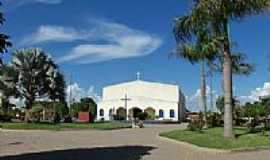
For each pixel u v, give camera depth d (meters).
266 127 37.94
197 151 23.58
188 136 30.91
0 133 41.03
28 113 62.97
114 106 96.69
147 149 24.70
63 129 48.41
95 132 44.03
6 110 66.81
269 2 27.44
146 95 95.31
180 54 30.47
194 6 28.62
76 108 92.88
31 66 60.19
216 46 28.47
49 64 61.41
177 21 29.62
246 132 32.62
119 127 53.66
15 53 59.75
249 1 27.45
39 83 60.91
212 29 28.83
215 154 22.09
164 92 95.44
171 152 23.05
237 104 51.53
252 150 23.50
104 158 20.31
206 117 42.41
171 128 53.12
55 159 19.95
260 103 48.91
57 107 69.44
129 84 96.12
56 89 61.84
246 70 35.59
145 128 53.81
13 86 60.19
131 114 89.31
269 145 24.58
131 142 30.03
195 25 28.89
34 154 21.97
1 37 15.28
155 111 94.81
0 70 22.61
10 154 21.94
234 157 20.61
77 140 31.86
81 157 20.72
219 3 27.61
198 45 29.73
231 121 28.08
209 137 28.31
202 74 43.06
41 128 48.81
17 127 49.09
